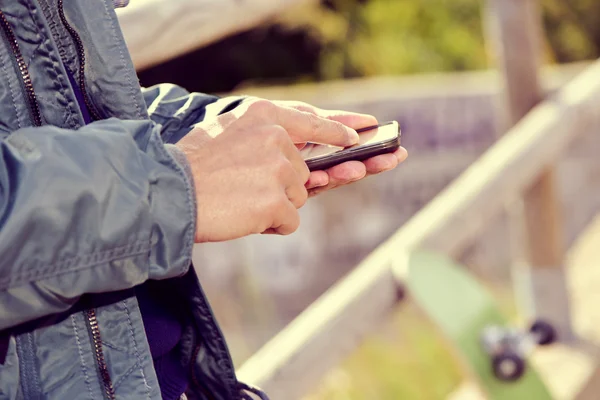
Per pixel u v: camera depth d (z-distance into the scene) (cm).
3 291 75
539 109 375
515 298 560
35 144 77
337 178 105
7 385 86
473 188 321
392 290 261
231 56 1016
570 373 337
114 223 78
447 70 935
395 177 643
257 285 632
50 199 75
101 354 89
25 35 88
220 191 88
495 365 265
